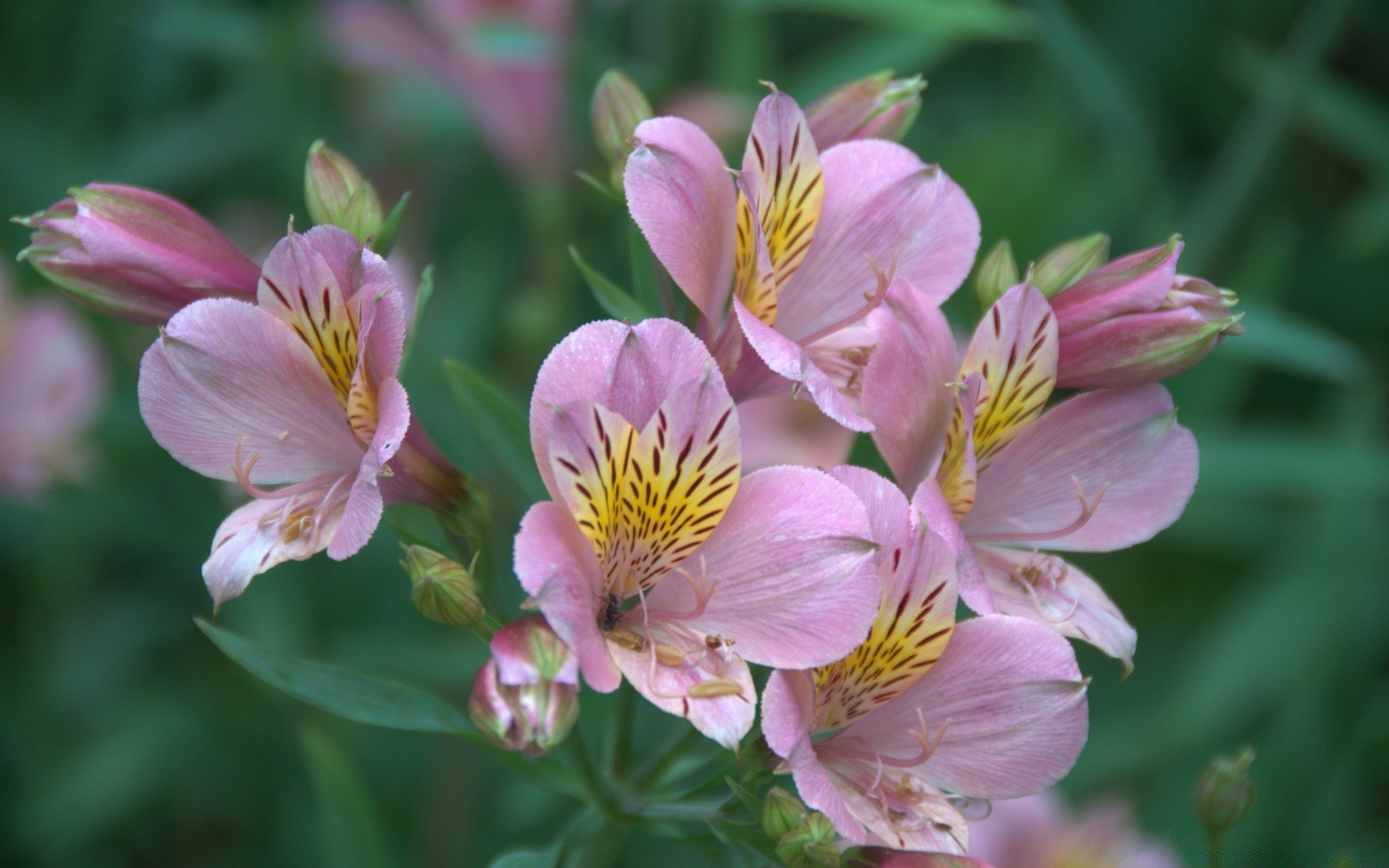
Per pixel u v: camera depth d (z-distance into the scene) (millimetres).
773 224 611
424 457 615
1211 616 828
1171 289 619
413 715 604
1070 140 779
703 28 833
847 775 599
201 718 803
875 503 585
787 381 621
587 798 621
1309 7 787
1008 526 631
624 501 583
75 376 829
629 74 771
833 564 581
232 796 807
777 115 603
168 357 598
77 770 768
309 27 846
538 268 839
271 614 790
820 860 576
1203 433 745
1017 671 593
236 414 605
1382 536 766
